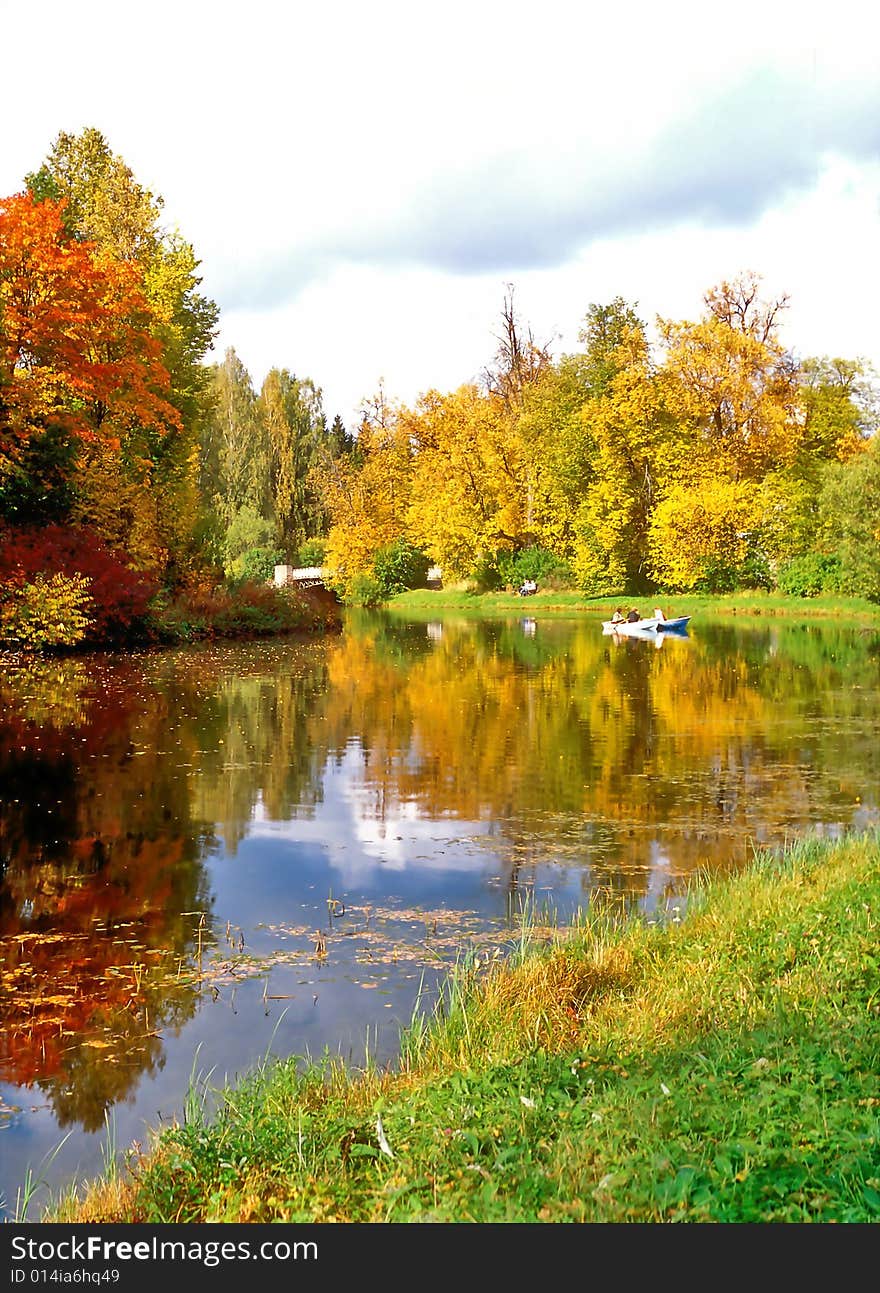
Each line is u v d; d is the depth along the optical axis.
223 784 15.18
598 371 71.56
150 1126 6.00
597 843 12.20
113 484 37.44
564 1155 4.59
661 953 8.26
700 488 61.66
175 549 44.19
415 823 13.11
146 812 13.52
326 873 11.02
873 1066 5.34
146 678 28.22
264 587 47.06
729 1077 5.31
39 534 33.25
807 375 66.69
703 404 62.41
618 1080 5.63
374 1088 6.05
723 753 17.67
